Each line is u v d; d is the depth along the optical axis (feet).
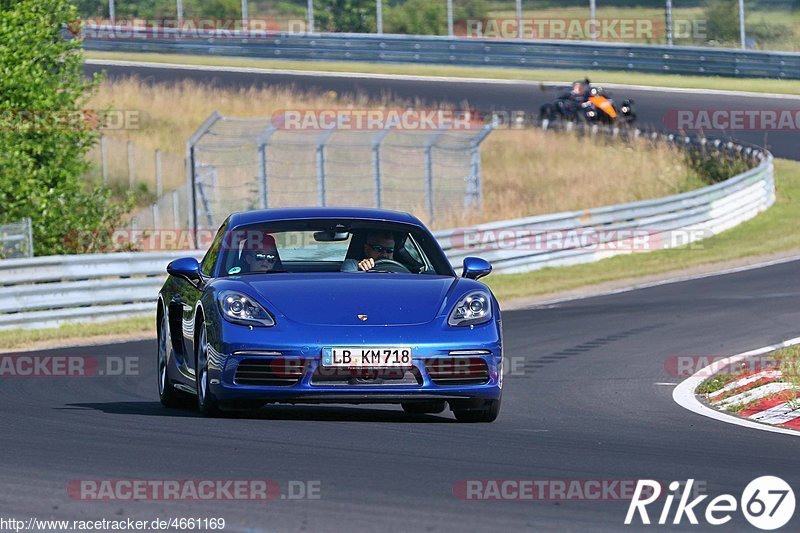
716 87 425.69
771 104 396.37
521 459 66.13
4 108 215.51
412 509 52.42
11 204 212.43
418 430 77.20
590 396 101.45
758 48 463.83
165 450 67.56
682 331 148.15
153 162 331.16
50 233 217.15
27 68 215.51
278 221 90.48
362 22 489.67
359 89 414.82
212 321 79.66
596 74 442.09
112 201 304.09
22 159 213.46
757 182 298.97
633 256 248.52
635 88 427.74
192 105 385.50
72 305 171.32
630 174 336.49
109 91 398.21
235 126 331.57
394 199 306.35
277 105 387.34
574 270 232.94
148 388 108.68
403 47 460.55
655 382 110.22
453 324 79.46
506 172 339.77
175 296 92.58
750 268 223.71
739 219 286.05
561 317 168.14
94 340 154.30
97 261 176.76
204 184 277.44
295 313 78.54
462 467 63.00
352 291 81.00
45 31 219.20
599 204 315.37
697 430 80.84
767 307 168.76
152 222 281.33
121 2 500.74
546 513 52.19
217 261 88.12
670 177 335.47
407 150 328.29
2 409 89.30
